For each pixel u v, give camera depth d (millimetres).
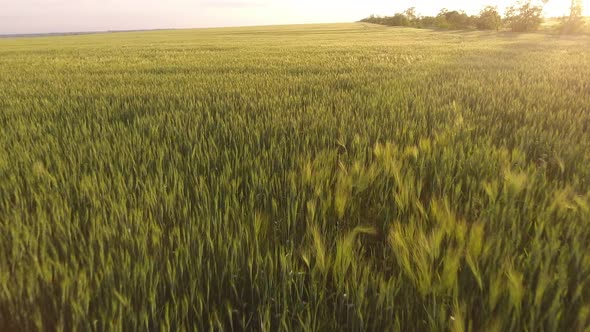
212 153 2928
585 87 6164
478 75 7945
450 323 1154
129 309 1266
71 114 4652
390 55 14398
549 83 6680
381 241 1841
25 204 2166
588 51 15992
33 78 9039
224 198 2160
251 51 18922
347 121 3854
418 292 1318
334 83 7160
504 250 1477
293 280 1414
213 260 1567
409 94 5543
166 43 32094
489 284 1330
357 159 2750
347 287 1322
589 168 2479
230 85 6996
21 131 3732
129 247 1659
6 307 1371
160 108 4965
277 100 5191
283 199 2172
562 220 1806
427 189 2322
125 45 30047
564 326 1177
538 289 1207
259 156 2730
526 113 4086
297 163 2672
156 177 2445
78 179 2480
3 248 1696
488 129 3477
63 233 1781
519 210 1923
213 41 34312
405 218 1873
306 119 3975
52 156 2971
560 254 1421
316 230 1618
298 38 38000
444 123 3752
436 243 1491
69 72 10469
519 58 12562
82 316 1254
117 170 2627
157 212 2016
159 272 1469
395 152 2775
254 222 1765
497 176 2342
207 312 1330
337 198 1984
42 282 1461
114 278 1462
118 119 4441
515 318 1153
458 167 2453
